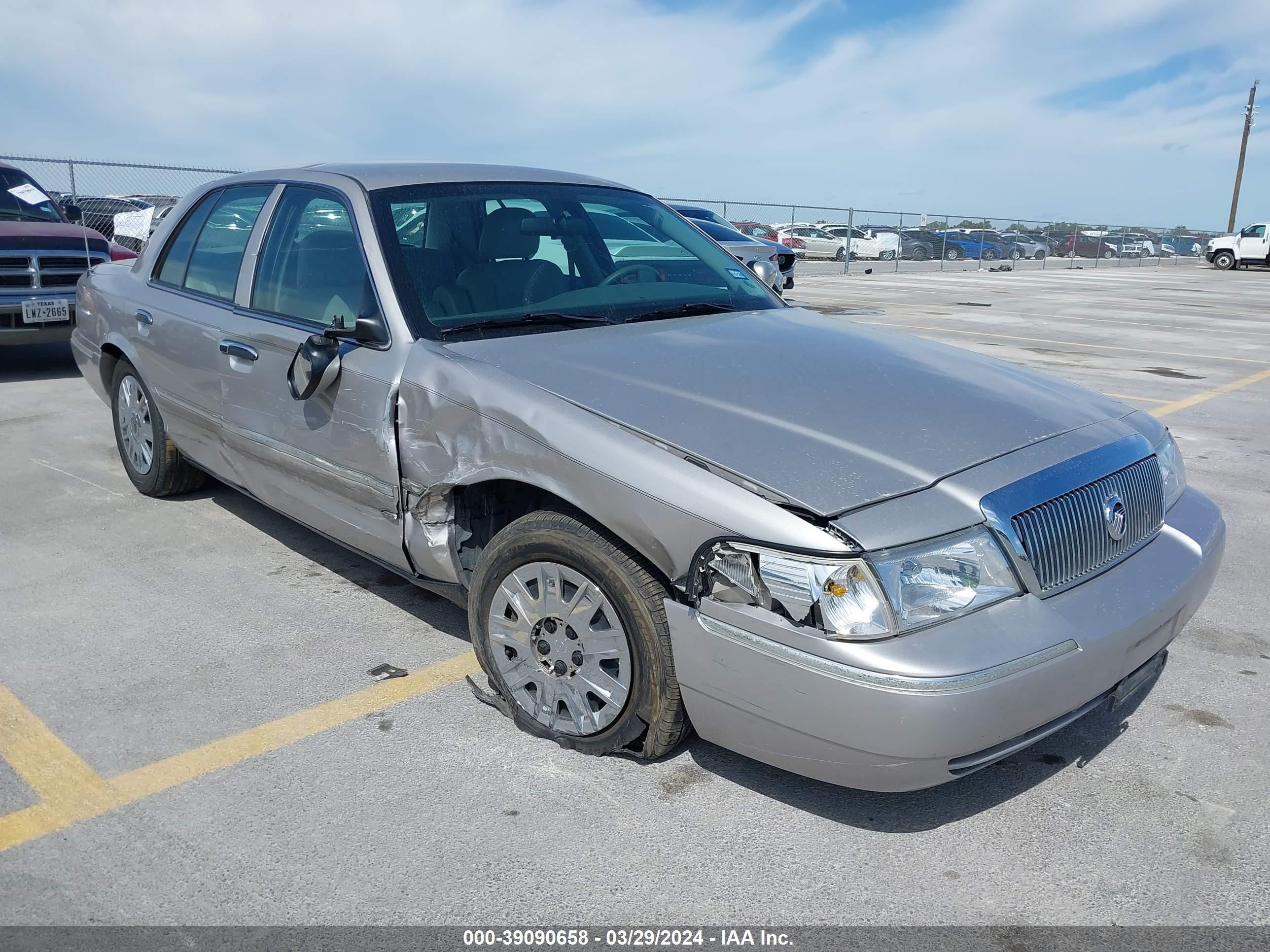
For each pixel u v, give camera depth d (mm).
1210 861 2574
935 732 2291
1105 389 9266
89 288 5379
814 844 2617
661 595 2674
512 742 3062
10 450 6188
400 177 3820
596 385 2938
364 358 3352
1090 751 3068
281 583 4234
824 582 2342
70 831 2627
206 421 4305
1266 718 3283
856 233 29516
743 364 3123
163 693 3330
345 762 2949
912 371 3197
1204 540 3100
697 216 18109
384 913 2340
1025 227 37250
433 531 3232
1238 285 27578
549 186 4160
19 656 3572
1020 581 2518
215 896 2389
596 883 2453
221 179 4645
